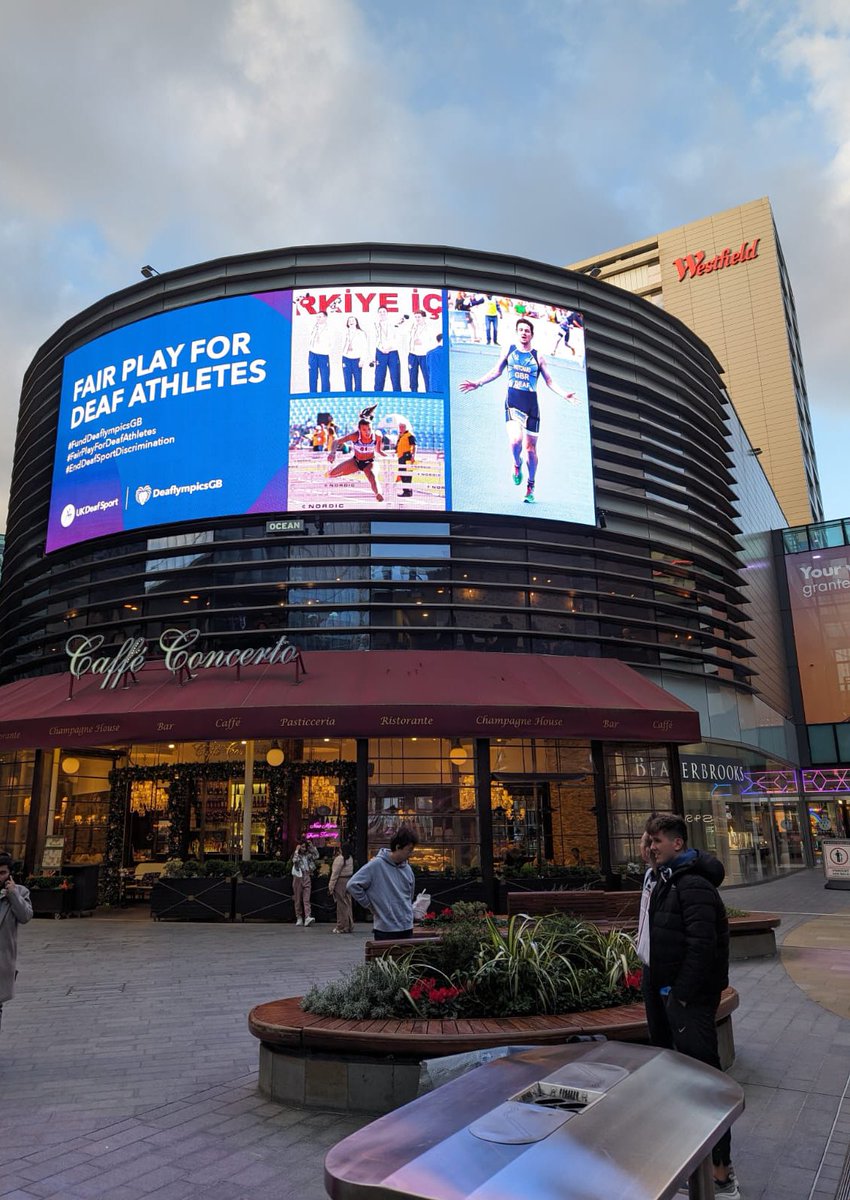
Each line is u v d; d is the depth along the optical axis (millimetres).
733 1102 2977
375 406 21734
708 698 24391
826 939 13555
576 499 22422
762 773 30297
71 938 14828
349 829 19344
